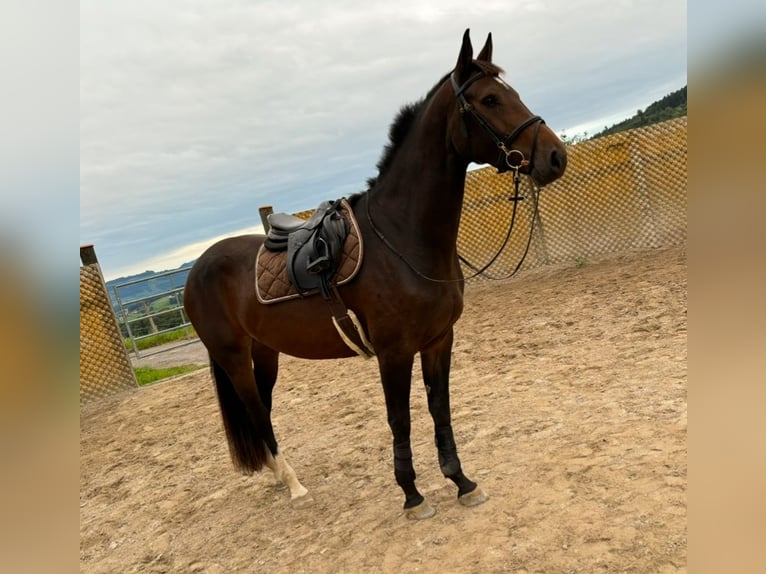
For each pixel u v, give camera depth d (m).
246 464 3.88
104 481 4.95
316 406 5.67
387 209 3.02
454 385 5.21
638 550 2.33
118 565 3.44
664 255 8.41
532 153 2.58
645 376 4.26
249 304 3.49
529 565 2.42
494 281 9.83
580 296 7.27
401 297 2.86
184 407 6.79
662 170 8.89
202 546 3.45
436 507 3.13
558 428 3.72
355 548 2.96
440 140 2.85
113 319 8.04
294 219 3.68
